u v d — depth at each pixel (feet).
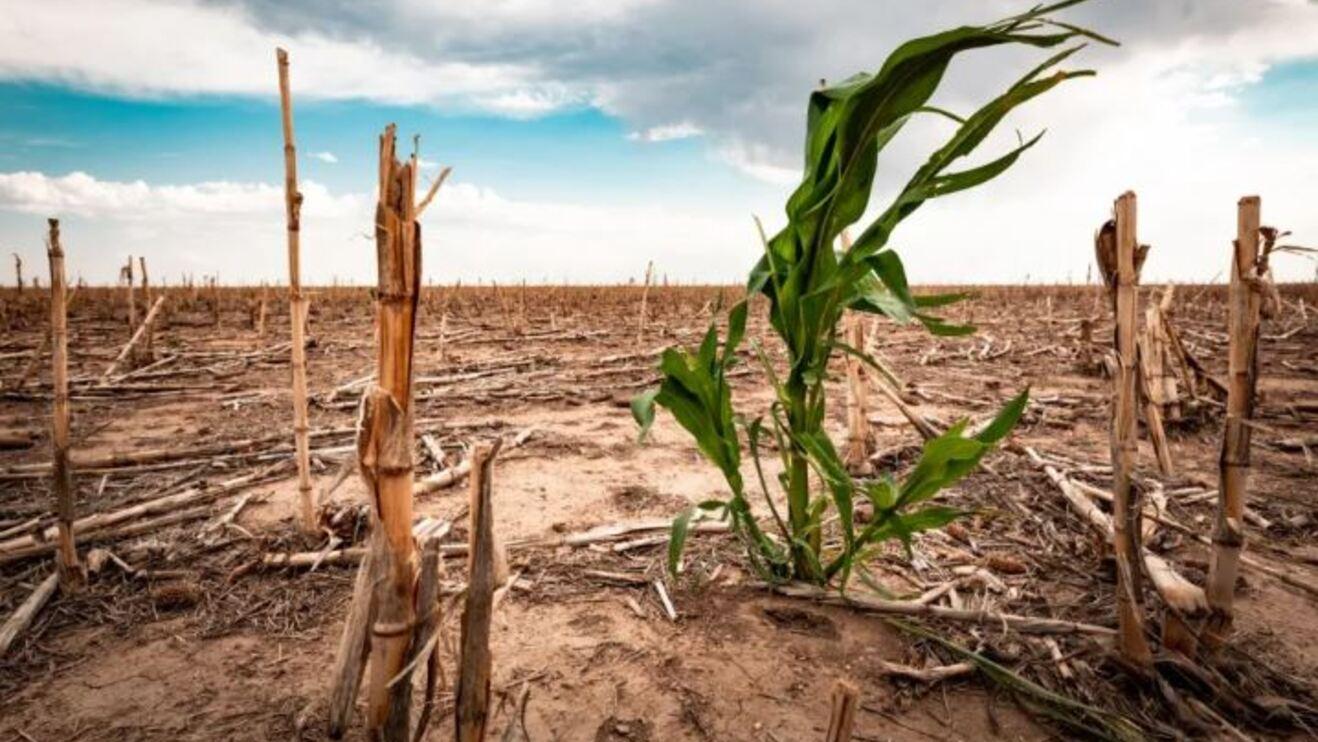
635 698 7.54
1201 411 19.86
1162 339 20.22
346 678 5.31
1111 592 9.87
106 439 19.49
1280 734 6.84
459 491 15.05
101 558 10.44
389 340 4.76
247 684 7.77
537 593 10.03
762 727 7.09
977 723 7.14
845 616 9.22
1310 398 24.67
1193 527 12.14
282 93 9.84
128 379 29.48
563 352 41.78
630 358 37.29
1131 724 6.84
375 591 5.04
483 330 57.06
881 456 16.80
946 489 14.53
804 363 9.09
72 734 6.87
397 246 4.65
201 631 8.90
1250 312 7.01
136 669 8.04
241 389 28.22
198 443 18.66
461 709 4.86
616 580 10.43
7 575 10.37
